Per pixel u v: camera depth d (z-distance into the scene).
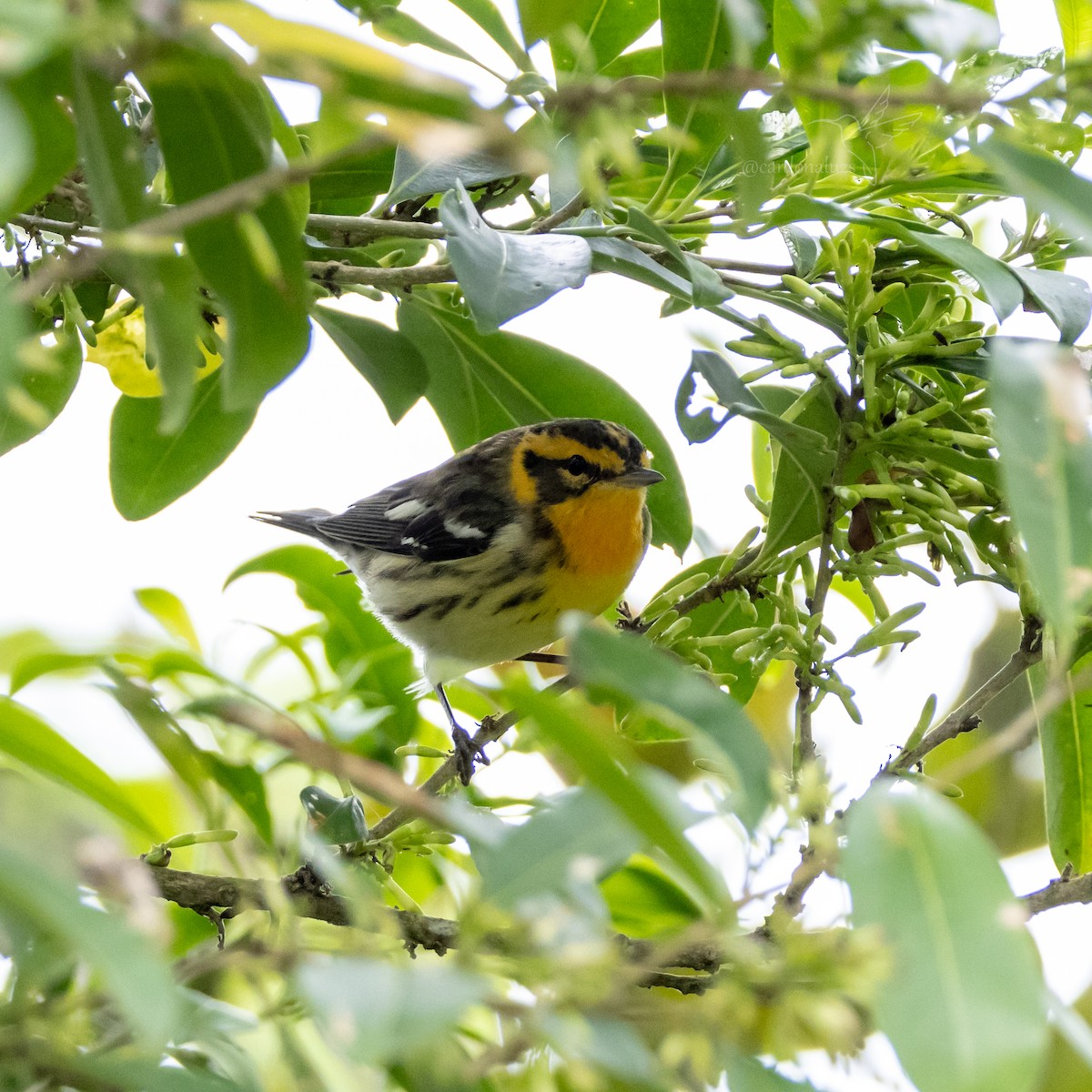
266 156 4.21
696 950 5.67
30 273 7.05
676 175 7.79
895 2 3.48
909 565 7.46
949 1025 3.05
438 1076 3.30
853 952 3.09
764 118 7.10
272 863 7.30
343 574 9.33
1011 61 5.36
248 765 7.37
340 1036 2.76
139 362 8.46
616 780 3.10
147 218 4.06
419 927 6.25
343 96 2.97
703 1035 3.14
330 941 4.37
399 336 9.22
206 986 6.29
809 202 7.00
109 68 3.92
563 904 3.52
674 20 7.38
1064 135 4.54
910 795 3.42
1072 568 3.41
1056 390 3.60
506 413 10.36
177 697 7.98
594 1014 3.18
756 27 3.47
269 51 2.93
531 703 3.08
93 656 7.03
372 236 7.99
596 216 8.47
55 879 2.69
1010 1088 2.97
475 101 2.97
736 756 3.34
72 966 3.76
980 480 7.58
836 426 8.13
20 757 7.04
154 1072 3.68
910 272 8.38
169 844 6.52
